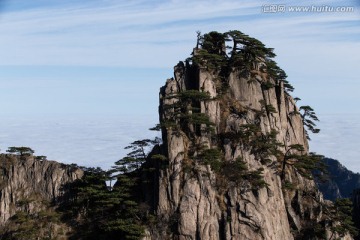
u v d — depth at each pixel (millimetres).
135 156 135500
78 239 130125
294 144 137750
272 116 137375
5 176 143250
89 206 136625
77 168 144375
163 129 129625
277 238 122312
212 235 119562
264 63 147000
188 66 139250
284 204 129875
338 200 134250
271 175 130000
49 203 140500
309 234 129250
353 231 131250
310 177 131875
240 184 123688
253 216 120875
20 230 131750
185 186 122938
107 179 133750
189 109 129750
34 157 147250
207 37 144000
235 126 131125
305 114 153875
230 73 139250
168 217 122000
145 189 128625
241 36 140750
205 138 129000
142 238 118750
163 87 138375
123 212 128125
